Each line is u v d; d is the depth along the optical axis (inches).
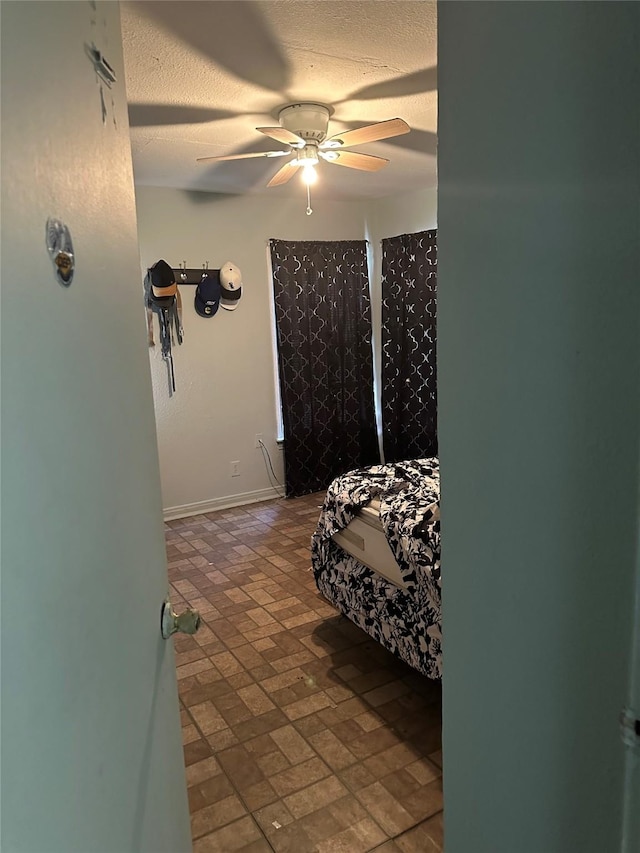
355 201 196.1
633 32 23.9
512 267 31.0
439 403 37.4
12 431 20.5
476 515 35.6
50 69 24.6
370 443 208.4
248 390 189.2
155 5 69.1
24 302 21.6
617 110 24.8
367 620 99.4
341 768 76.9
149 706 36.6
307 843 65.9
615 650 28.0
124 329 34.8
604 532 27.8
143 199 163.9
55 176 24.8
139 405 37.5
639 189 24.5
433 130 119.6
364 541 99.7
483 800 38.3
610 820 29.5
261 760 78.7
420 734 82.8
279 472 198.8
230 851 65.1
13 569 20.3
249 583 133.6
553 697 31.7
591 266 26.7
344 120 113.0
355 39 78.8
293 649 105.8
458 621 38.3
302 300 188.9
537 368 30.1
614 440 26.8
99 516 29.1
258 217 182.4
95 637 27.9
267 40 78.5
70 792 24.5
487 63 30.9
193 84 92.5
